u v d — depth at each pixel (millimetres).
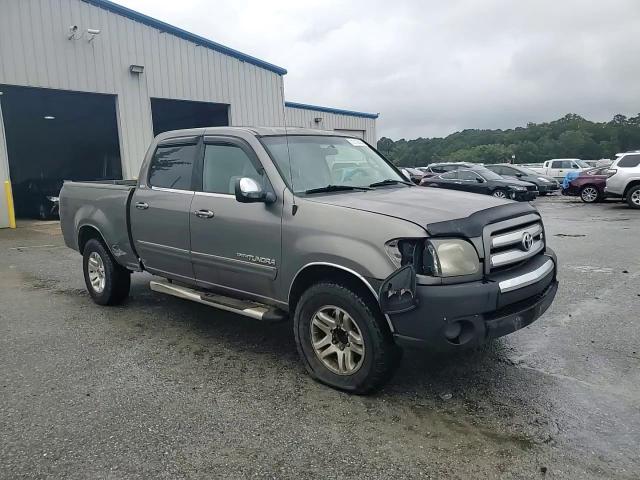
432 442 3232
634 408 3605
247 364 4492
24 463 3076
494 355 4578
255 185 4164
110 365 4504
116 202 5824
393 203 3936
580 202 21500
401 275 3395
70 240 6793
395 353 3723
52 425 3502
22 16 15008
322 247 3816
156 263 5449
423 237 3459
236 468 2996
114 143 22828
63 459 3111
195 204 4855
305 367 4160
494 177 20703
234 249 4520
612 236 11258
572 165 29641
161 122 23219
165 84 18719
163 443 3266
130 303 6449
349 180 4750
